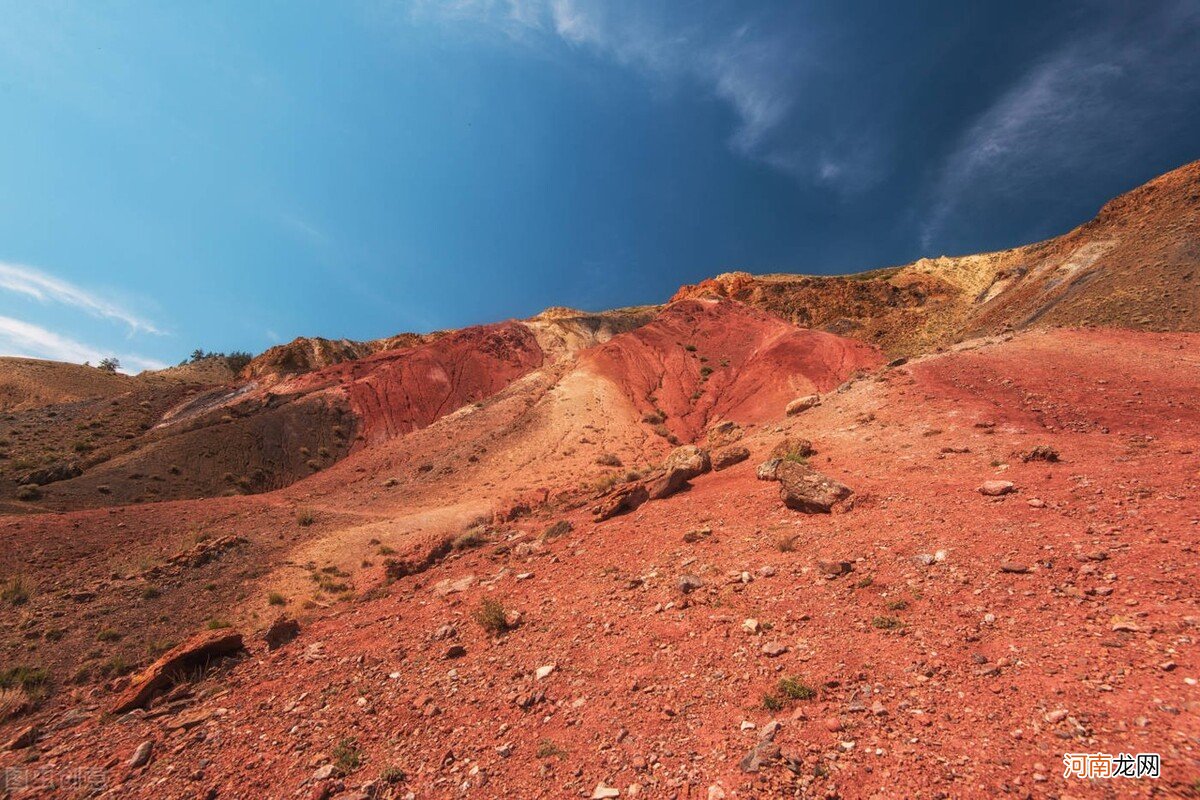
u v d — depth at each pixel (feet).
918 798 14.52
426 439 174.81
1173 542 25.36
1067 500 33.53
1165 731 14.75
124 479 134.31
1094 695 16.85
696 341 245.65
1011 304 289.53
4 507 105.91
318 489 144.97
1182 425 52.13
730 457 66.28
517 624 34.50
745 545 39.01
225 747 25.63
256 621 60.08
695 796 16.58
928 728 17.20
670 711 21.45
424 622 39.17
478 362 266.98
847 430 69.92
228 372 395.34
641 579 36.88
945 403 70.59
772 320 261.65
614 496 59.41
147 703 33.37
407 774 21.07
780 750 17.40
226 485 149.48
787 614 27.37
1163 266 195.00
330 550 84.17
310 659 35.76
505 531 69.56
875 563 30.76
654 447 157.79
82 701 38.01
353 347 368.68
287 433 180.86
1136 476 35.19
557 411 180.24
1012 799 13.76
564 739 21.31
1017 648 20.39
